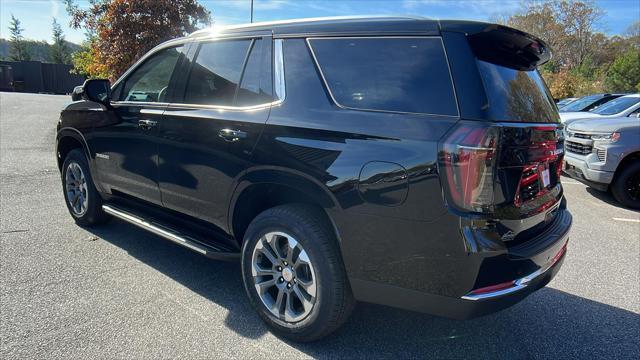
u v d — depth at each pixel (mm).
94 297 3131
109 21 11000
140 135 3576
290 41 2799
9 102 20906
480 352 2736
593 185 6926
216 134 2975
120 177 3883
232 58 3096
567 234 2725
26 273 3439
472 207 2076
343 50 2566
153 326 2805
